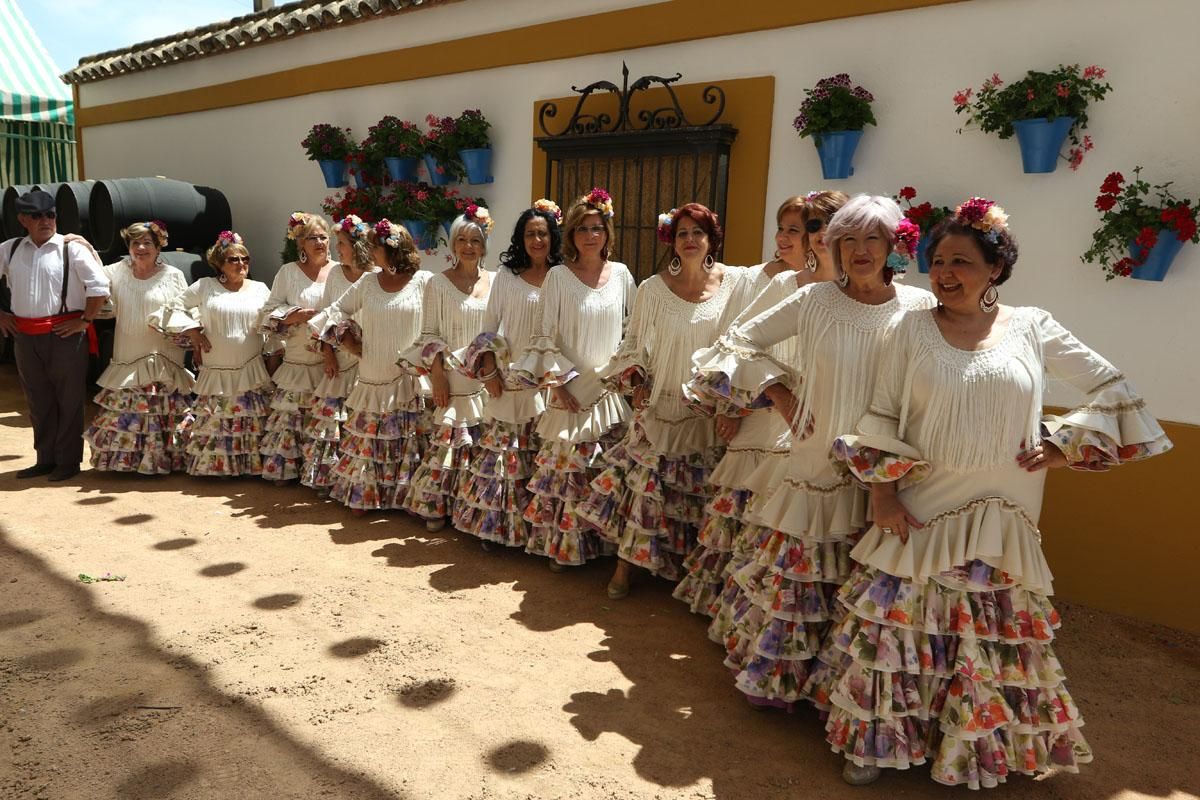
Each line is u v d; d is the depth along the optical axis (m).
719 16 5.17
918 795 2.87
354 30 7.50
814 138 4.72
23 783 2.77
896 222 2.91
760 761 3.03
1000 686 2.76
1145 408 2.71
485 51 6.47
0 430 7.63
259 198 8.75
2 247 5.93
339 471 5.50
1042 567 2.75
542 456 4.60
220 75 8.99
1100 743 3.19
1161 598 4.08
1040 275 4.23
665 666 3.69
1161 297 3.92
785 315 3.21
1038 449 2.73
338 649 3.72
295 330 5.98
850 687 2.87
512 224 6.54
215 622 3.94
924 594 2.79
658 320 4.09
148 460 6.21
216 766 2.89
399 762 2.94
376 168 7.21
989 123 4.16
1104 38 3.95
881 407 2.85
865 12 4.59
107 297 6.07
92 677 3.43
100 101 10.90
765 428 3.73
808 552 3.17
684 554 4.41
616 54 5.73
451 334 5.01
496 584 4.50
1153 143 3.87
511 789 2.81
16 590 4.24
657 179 5.54
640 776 2.91
